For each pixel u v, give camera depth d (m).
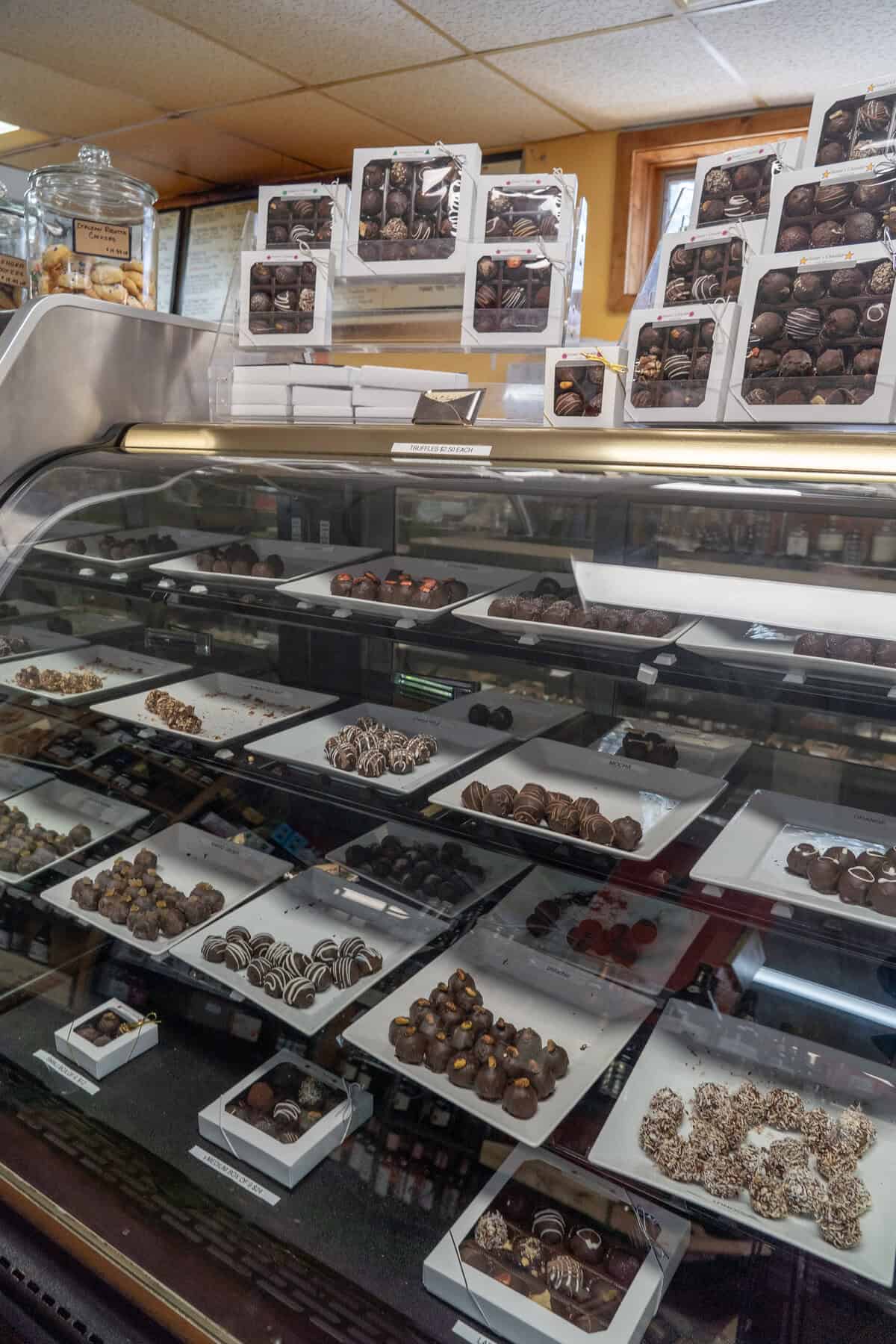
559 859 1.16
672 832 1.10
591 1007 1.18
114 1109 1.33
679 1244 1.06
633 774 1.15
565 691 1.18
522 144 3.70
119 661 1.49
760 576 1.03
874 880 0.98
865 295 1.08
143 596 1.47
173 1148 1.27
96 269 1.80
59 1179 1.27
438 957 1.26
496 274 1.46
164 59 3.03
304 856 1.37
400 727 1.31
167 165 4.23
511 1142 1.15
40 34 2.86
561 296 1.43
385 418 1.62
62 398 1.62
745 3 2.40
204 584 1.42
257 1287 1.12
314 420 1.61
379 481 1.30
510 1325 1.04
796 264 1.12
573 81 3.01
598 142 3.52
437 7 2.54
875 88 1.12
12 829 1.50
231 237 4.54
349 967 1.32
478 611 1.20
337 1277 1.11
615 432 1.20
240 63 3.04
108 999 1.46
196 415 1.85
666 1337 1.02
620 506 1.13
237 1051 1.36
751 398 1.17
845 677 0.97
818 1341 0.98
